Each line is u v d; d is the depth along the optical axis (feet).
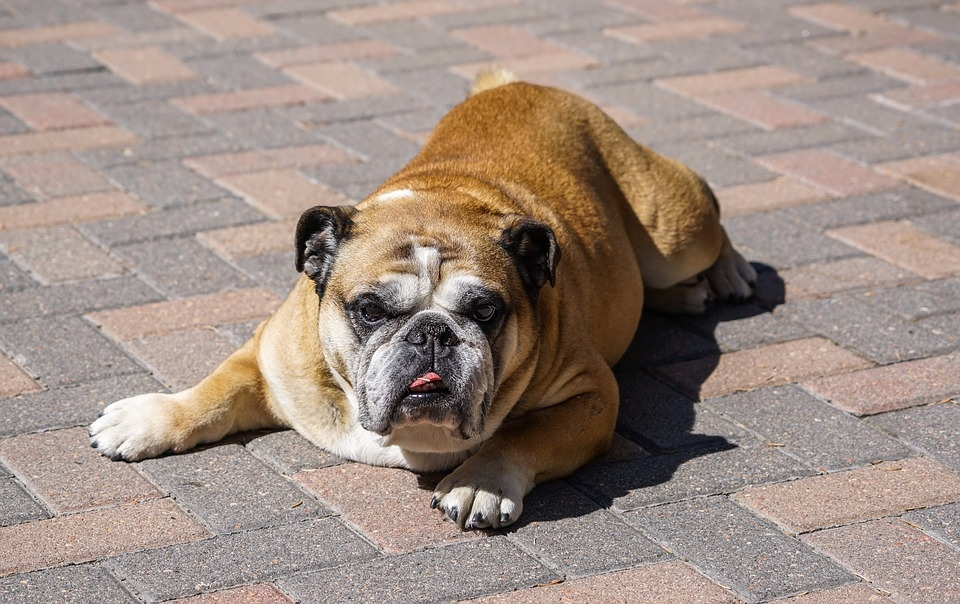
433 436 14.96
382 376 13.80
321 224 15.05
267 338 16.15
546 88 20.33
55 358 17.81
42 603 12.51
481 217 15.28
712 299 20.54
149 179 24.35
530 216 16.49
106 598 12.62
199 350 18.24
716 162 26.00
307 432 15.96
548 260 14.66
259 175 24.77
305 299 15.64
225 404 15.90
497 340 14.47
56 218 22.49
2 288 19.88
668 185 19.85
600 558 13.57
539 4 36.27
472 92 22.16
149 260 21.12
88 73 29.96
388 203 15.48
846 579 13.24
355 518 14.32
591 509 14.65
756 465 15.65
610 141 19.81
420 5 35.96
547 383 15.66
